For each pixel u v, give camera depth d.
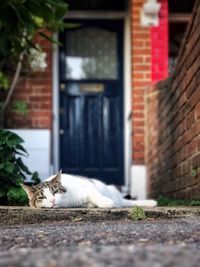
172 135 6.07
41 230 3.14
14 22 4.80
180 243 2.40
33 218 3.86
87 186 4.71
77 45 8.83
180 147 5.61
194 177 4.93
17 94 7.80
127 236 2.68
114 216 3.87
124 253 2.04
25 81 7.82
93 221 3.81
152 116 7.39
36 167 7.46
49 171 7.46
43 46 7.85
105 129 8.69
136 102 7.94
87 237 2.68
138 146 7.93
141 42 7.97
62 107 8.68
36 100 7.82
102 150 8.65
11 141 4.94
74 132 8.66
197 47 4.78
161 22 8.01
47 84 7.86
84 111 8.70
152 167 7.43
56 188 4.51
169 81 6.29
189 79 5.13
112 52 8.81
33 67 7.39
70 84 8.73
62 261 1.88
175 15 8.36
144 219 3.84
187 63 5.23
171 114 6.12
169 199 5.85
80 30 8.83
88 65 8.81
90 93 8.74
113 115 8.71
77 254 2.04
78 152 8.62
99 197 4.56
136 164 7.91
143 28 7.99
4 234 2.99
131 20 8.04
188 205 4.80
